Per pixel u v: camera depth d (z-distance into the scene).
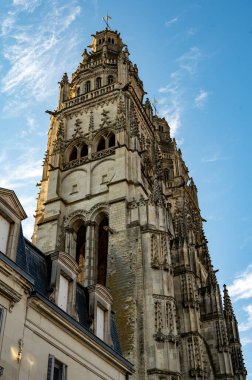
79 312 33.91
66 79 84.88
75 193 66.50
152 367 44.16
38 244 61.69
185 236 73.25
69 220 63.94
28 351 26.19
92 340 31.75
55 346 28.45
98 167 67.62
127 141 68.25
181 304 62.69
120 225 57.25
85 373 30.41
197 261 80.06
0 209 28.44
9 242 28.41
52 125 79.94
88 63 87.94
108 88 77.81
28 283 27.25
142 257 52.97
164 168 97.88
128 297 49.53
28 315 27.14
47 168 74.00
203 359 59.78
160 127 109.56
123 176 63.03
